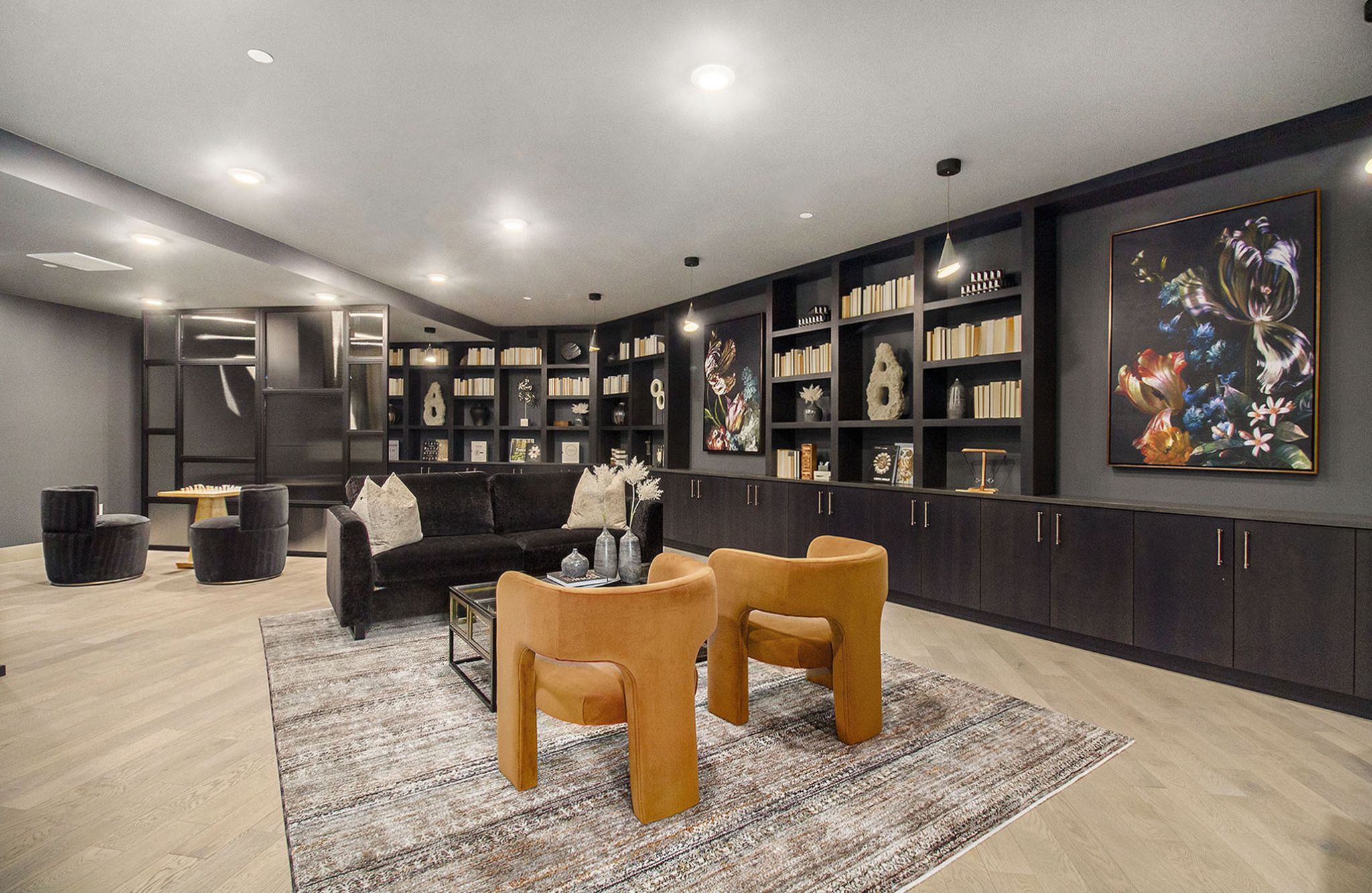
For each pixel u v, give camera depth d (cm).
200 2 215
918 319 452
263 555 518
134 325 702
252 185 371
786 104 281
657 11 219
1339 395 302
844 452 513
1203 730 253
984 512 400
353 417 629
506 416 855
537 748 233
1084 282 392
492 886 163
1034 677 311
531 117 292
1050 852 177
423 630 390
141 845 178
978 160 338
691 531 648
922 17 223
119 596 466
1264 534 290
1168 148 324
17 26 228
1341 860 173
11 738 243
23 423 605
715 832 187
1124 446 371
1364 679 262
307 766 224
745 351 637
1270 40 235
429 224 439
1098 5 216
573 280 601
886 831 187
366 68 254
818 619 273
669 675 194
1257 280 324
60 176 328
